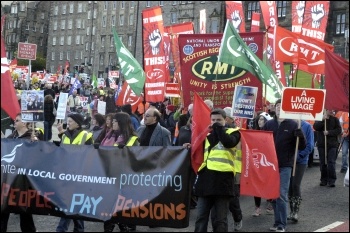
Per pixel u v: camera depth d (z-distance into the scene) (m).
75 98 22.41
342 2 50.97
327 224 8.45
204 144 6.97
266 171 7.13
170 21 61.53
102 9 52.38
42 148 7.41
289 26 53.31
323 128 12.20
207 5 59.19
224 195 6.46
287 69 18.78
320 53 12.87
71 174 7.27
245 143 7.16
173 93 15.69
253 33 10.39
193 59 10.00
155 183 7.05
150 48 13.52
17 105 6.82
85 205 7.15
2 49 6.79
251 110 7.89
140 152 7.17
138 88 12.13
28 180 7.30
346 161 14.41
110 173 7.19
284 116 7.77
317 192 11.38
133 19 57.06
